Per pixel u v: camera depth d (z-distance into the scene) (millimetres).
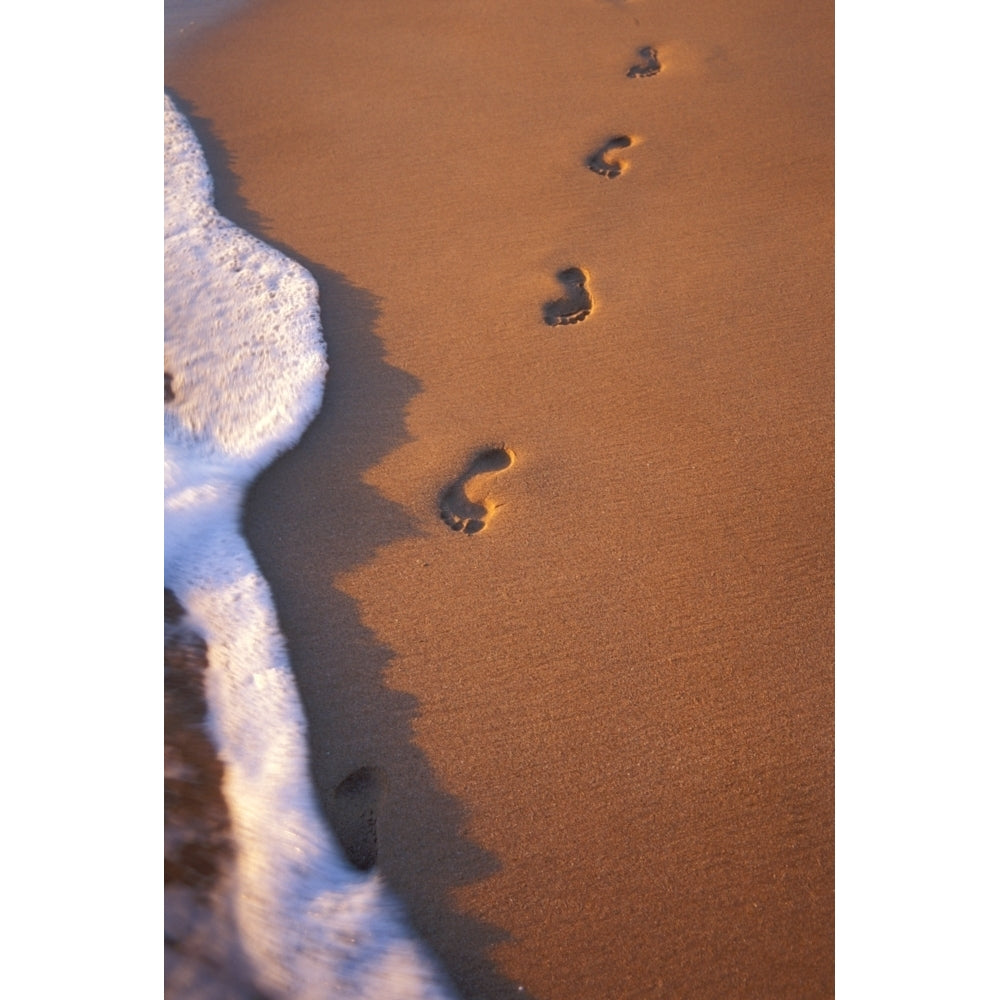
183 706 2121
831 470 2545
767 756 2031
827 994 1730
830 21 4328
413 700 2141
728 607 2275
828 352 2844
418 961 1774
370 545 2453
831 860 1885
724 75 4012
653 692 2133
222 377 2871
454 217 3389
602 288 3092
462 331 2979
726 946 1786
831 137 3652
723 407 2711
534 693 2141
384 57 4242
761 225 3289
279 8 4621
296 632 2275
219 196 3502
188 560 2434
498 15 4520
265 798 1984
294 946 1782
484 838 1929
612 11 4500
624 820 1944
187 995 1731
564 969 1768
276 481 2615
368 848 1931
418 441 2684
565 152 3656
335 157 3678
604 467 2580
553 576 2355
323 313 3047
